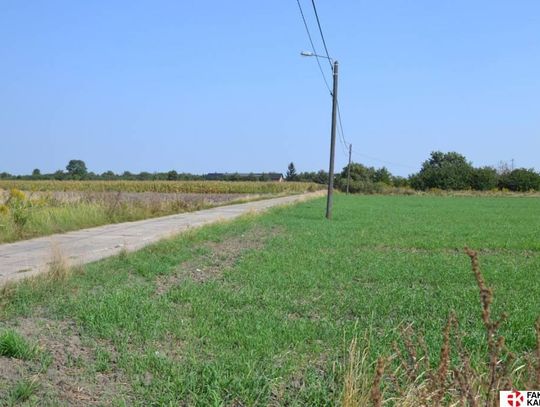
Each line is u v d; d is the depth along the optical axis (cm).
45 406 464
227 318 760
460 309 839
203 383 511
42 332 681
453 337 650
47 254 1398
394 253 1585
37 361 571
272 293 948
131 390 505
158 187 8200
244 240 1903
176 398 487
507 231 2491
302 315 810
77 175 12150
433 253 1636
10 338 594
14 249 1512
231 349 626
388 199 7175
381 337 661
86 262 1241
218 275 1155
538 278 1173
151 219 2812
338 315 805
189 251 1506
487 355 554
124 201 3030
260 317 764
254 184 8631
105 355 584
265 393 496
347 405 432
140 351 612
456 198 8181
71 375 537
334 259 1409
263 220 2828
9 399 467
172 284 1044
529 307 851
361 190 10469
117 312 757
